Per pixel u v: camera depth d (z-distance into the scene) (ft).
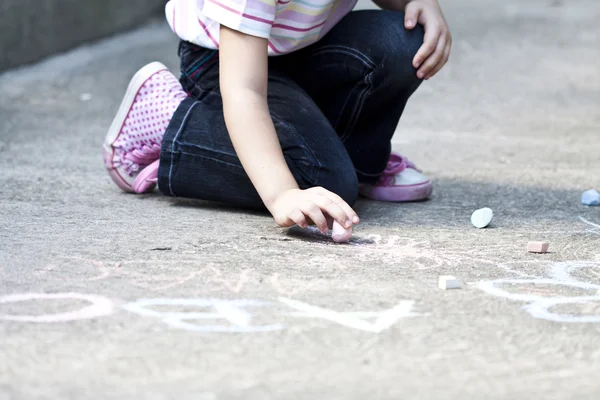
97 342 7.02
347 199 11.70
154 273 8.83
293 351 6.97
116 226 10.82
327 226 10.08
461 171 15.49
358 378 6.51
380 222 11.60
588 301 8.42
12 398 6.04
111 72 27.66
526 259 9.87
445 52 12.32
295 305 8.01
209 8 10.53
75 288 8.28
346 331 7.42
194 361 6.72
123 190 13.08
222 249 9.84
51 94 23.67
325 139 11.55
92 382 6.31
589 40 36.94
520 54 32.89
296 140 11.37
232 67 10.55
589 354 7.12
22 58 27.96
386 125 12.73
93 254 9.45
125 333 7.22
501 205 12.87
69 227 10.68
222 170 11.73
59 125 19.44
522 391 6.40
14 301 7.87
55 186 13.30
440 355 7.00
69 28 31.32
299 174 11.32
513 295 8.53
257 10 10.39
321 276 8.92
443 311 7.99
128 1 36.81
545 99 24.23
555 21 43.24
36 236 10.15
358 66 12.17
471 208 12.66
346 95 12.53
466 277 9.08
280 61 12.78
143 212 11.73
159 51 32.12
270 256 9.62
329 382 6.42
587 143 18.39
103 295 8.11
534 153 17.25
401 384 6.43
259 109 10.50
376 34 12.17
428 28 12.27
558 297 8.52
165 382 6.33
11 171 14.39
